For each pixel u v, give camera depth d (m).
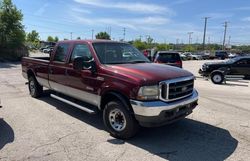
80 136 5.21
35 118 6.36
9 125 5.84
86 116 6.57
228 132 5.53
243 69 16.33
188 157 4.33
